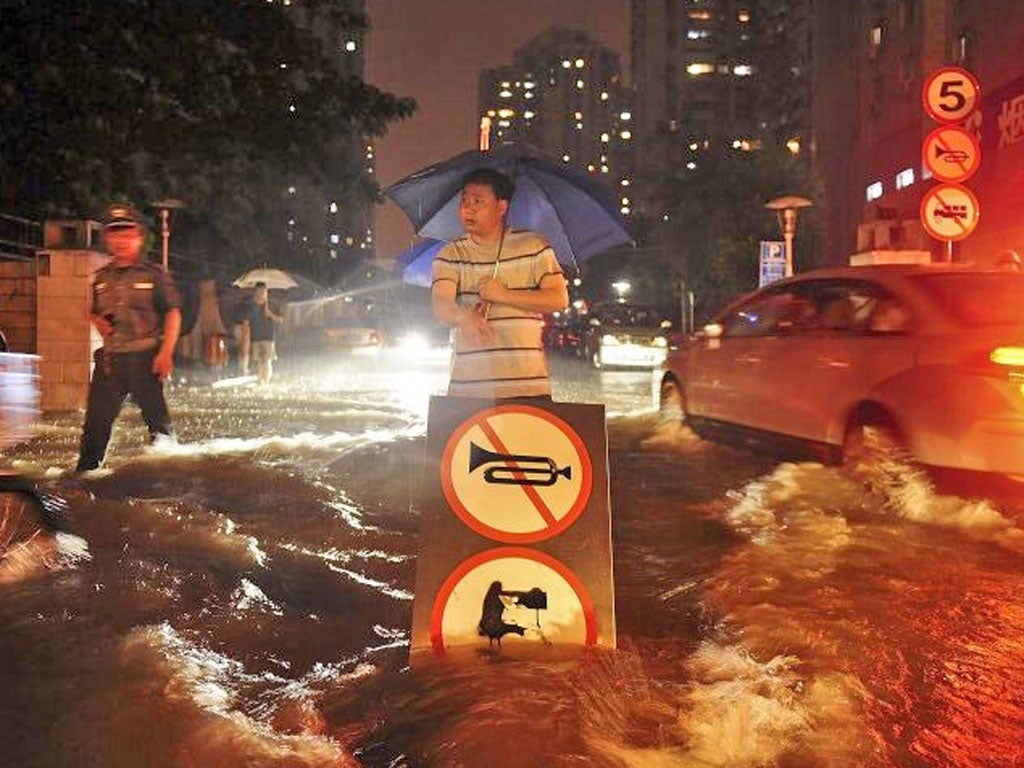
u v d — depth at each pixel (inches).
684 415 432.8
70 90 868.6
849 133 2171.5
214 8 930.1
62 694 146.9
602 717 141.7
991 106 1331.2
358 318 1433.3
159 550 224.1
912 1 1734.7
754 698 150.2
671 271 2381.9
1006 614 199.6
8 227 924.0
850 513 288.7
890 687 161.6
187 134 949.8
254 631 177.5
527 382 216.1
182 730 136.4
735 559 236.8
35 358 510.0
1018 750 140.5
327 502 289.3
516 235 217.5
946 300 305.6
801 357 350.0
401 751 134.0
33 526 212.5
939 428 286.0
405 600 198.8
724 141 2647.6
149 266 335.0
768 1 3599.9
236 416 546.6
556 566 163.5
